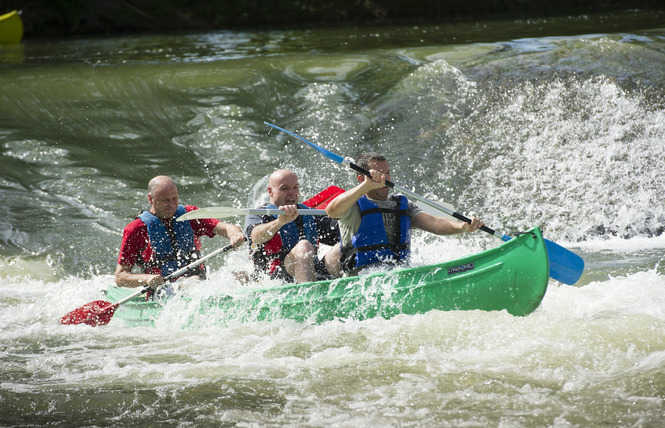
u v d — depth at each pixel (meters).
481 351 13.75
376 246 16.02
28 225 24.98
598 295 16.78
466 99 31.75
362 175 16.28
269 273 17.12
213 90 34.59
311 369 13.51
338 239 17.48
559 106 30.33
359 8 67.44
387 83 33.91
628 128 28.66
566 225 24.70
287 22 66.81
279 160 29.14
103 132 31.45
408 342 14.37
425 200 15.67
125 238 17.64
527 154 28.38
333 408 11.80
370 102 32.69
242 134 30.89
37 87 35.59
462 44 39.03
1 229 24.61
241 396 12.41
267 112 32.81
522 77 32.44
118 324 17.61
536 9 67.69
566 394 11.88
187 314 16.88
